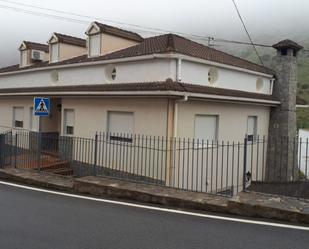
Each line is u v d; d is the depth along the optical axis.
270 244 5.91
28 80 21.28
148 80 14.14
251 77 18.00
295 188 16.44
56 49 20.61
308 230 6.64
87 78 16.80
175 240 6.07
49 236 6.23
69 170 15.88
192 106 14.23
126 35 18.08
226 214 7.72
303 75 92.00
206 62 14.66
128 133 14.72
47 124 20.19
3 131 22.73
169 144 13.24
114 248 5.69
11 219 7.28
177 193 8.78
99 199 9.18
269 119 19.89
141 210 8.04
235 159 16.88
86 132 16.36
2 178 12.44
